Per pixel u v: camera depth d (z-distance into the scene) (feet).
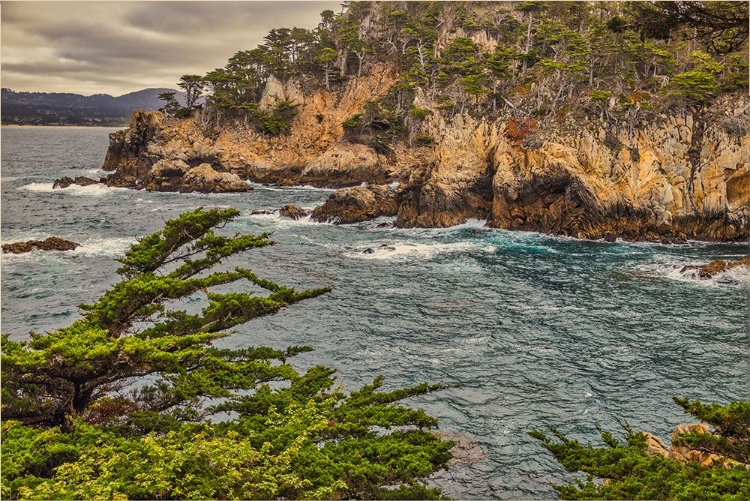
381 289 194.18
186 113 467.52
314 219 304.50
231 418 110.22
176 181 406.21
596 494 52.08
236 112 458.91
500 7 492.54
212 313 83.20
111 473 53.62
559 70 316.19
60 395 72.90
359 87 469.16
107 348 65.16
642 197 257.55
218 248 93.20
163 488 51.55
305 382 76.54
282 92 476.54
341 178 409.90
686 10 55.31
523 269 215.72
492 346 149.07
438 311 173.78
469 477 98.58
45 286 194.18
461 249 245.24
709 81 273.54
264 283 89.76
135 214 315.78
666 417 116.16
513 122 286.66
